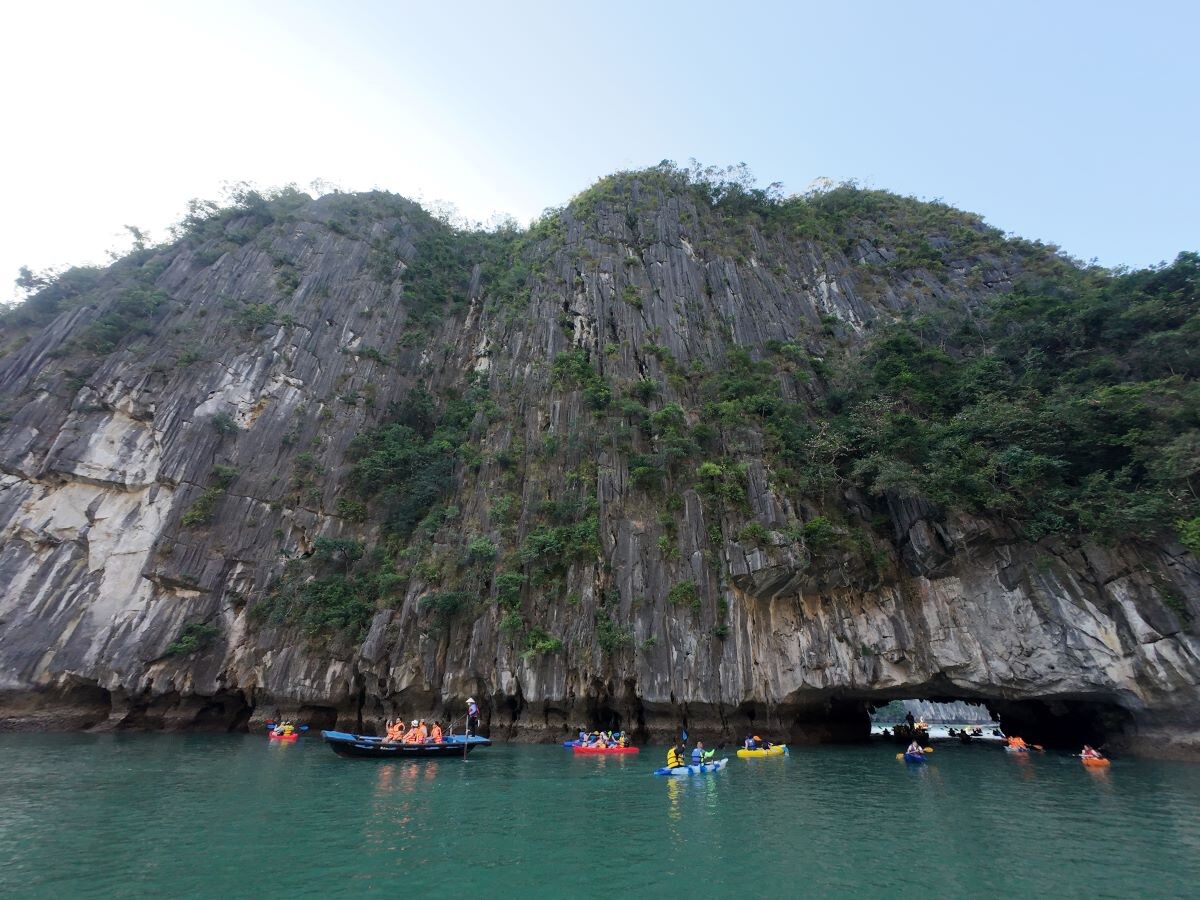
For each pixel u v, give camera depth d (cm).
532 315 5666
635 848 1480
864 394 4578
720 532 3791
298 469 4803
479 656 3600
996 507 3388
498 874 1284
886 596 3619
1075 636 3108
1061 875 1312
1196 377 3562
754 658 3441
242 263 5866
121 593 3953
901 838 1587
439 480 4712
